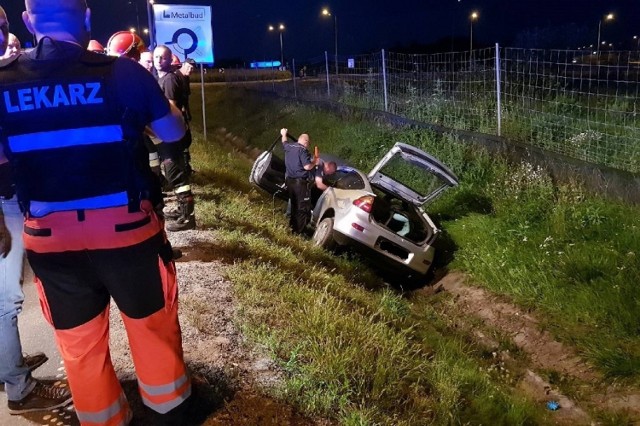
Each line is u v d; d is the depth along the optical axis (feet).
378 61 52.39
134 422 9.39
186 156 25.23
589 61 38.32
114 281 7.28
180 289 14.97
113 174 6.84
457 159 33.50
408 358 14.46
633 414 15.17
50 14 6.70
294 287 16.65
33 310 13.97
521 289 21.56
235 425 9.70
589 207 23.99
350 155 42.50
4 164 7.20
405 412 12.18
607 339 17.76
